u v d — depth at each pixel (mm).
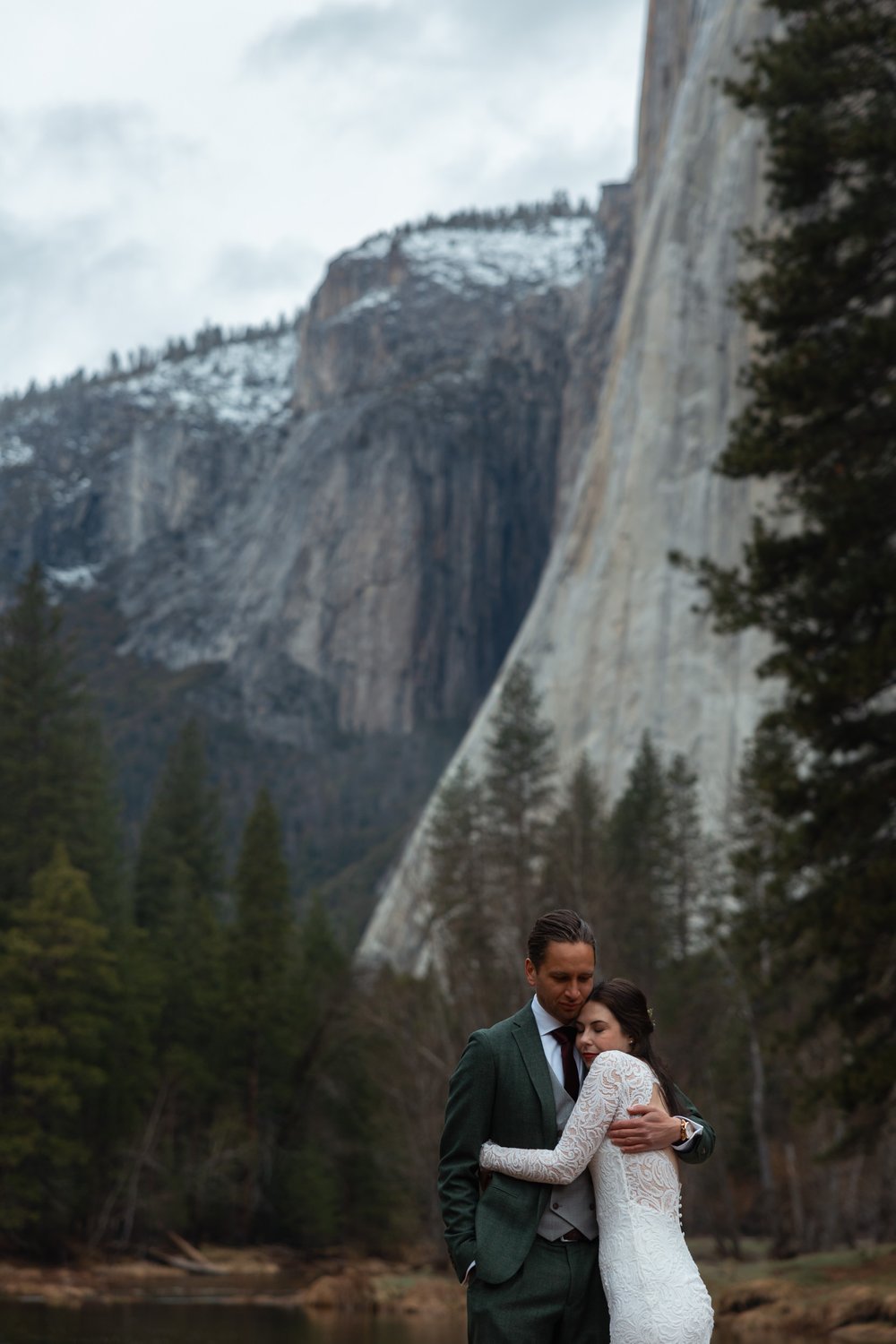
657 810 67562
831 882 23297
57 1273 44281
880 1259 26484
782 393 22828
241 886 63219
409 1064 48188
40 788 56750
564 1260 5680
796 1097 24703
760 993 24375
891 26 22422
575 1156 5605
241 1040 61656
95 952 49094
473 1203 5738
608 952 42719
